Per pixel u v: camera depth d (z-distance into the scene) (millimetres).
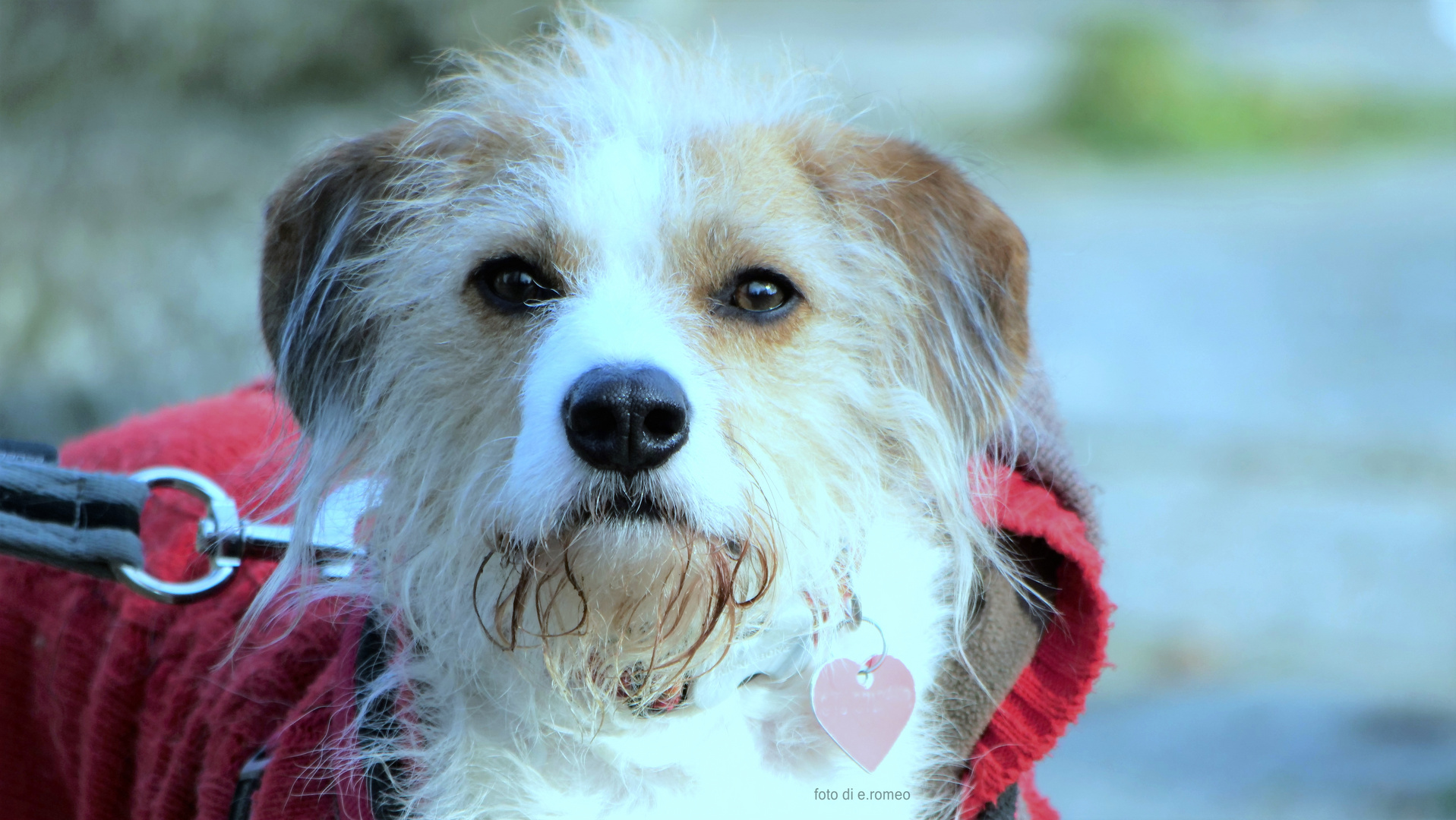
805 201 3621
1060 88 45312
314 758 3426
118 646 4027
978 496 3746
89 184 9547
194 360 9445
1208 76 51062
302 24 9625
